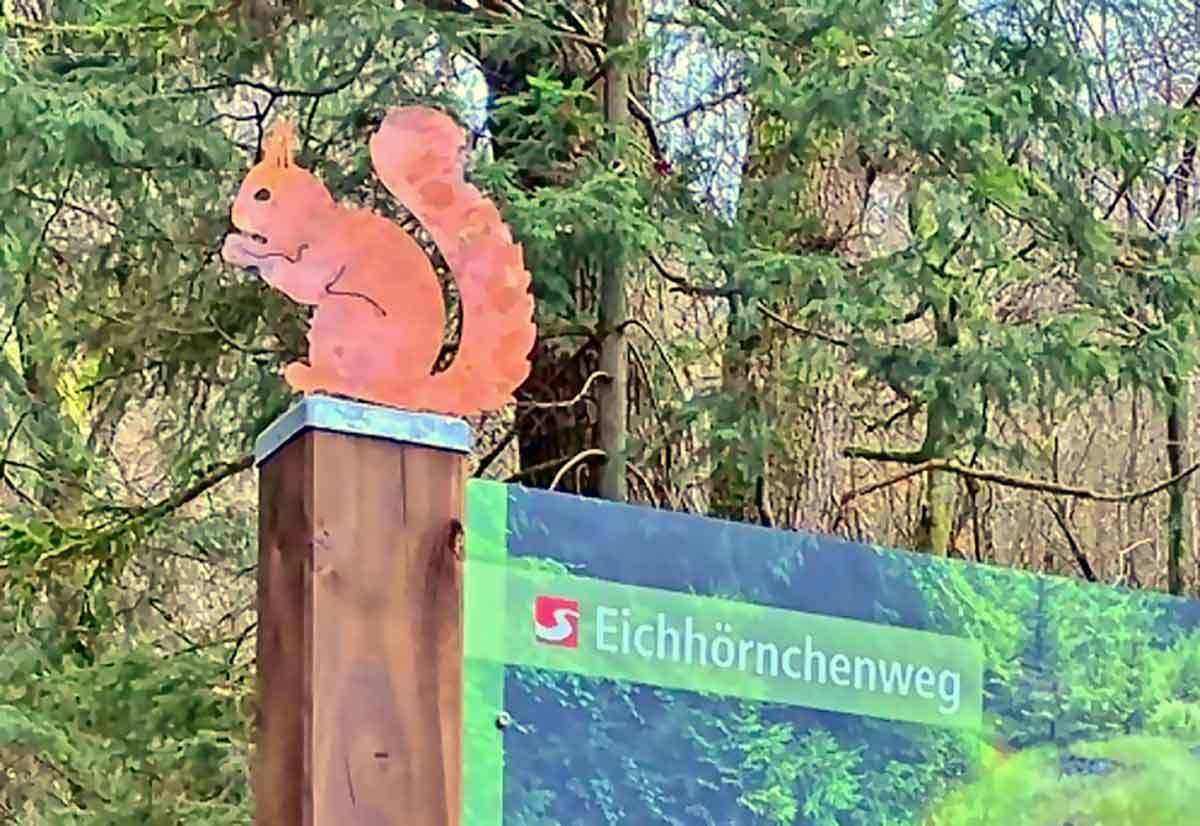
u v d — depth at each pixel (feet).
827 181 19.21
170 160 17.53
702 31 18.53
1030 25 18.47
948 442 19.07
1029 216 18.74
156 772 17.66
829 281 17.69
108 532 18.83
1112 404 23.93
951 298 18.57
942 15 17.88
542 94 17.71
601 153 18.02
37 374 19.36
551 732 8.06
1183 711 9.56
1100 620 9.52
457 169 7.21
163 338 18.79
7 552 18.44
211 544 20.42
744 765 8.41
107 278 18.71
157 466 21.54
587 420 19.40
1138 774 9.35
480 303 7.06
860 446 22.63
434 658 6.52
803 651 8.70
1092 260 18.85
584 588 8.28
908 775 8.79
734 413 18.49
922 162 18.21
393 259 6.99
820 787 8.56
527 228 16.53
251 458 18.63
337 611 6.44
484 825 7.84
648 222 17.04
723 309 20.02
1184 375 18.35
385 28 17.66
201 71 18.11
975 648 9.14
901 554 9.07
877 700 8.81
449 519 6.68
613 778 8.13
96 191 17.93
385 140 7.18
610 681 8.22
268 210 6.91
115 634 19.63
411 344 6.95
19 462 19.35
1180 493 25.32
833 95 17.26
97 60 17.83
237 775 17.61
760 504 19.45
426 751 6.42
